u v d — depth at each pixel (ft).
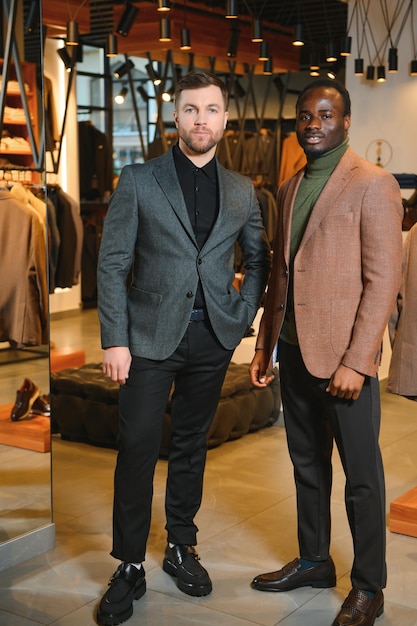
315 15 35.73
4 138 10.76
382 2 23.44
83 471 14.97
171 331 9.53
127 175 9.57
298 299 9.23
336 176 9.05
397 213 8.91
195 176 9.64
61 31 24.93
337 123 9.02
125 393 9.77
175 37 26.16
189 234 9.49
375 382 9.34
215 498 13.56
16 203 10.99
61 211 26.81
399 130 23.57
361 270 9.00
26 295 11.14
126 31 23.67
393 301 8.91
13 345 11.05
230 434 16.71
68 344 27.35
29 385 11.21
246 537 11.95
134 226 9.55
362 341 8.83
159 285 9.55
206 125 9.35
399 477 14.84
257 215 10.32
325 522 10.18
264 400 17.40
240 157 34.99
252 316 10.21
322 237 9.05
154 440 9.75
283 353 9.84
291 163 34.19
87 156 36.65
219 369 10.02
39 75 11.00
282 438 17.11
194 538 10.56
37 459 11.31
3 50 10.68
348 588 10.34
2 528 10.93
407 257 10.54
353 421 9.25
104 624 9.39
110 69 43.04
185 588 10.14
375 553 9.38
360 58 23.77
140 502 9.78
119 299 9.50
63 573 10.76
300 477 10.09
